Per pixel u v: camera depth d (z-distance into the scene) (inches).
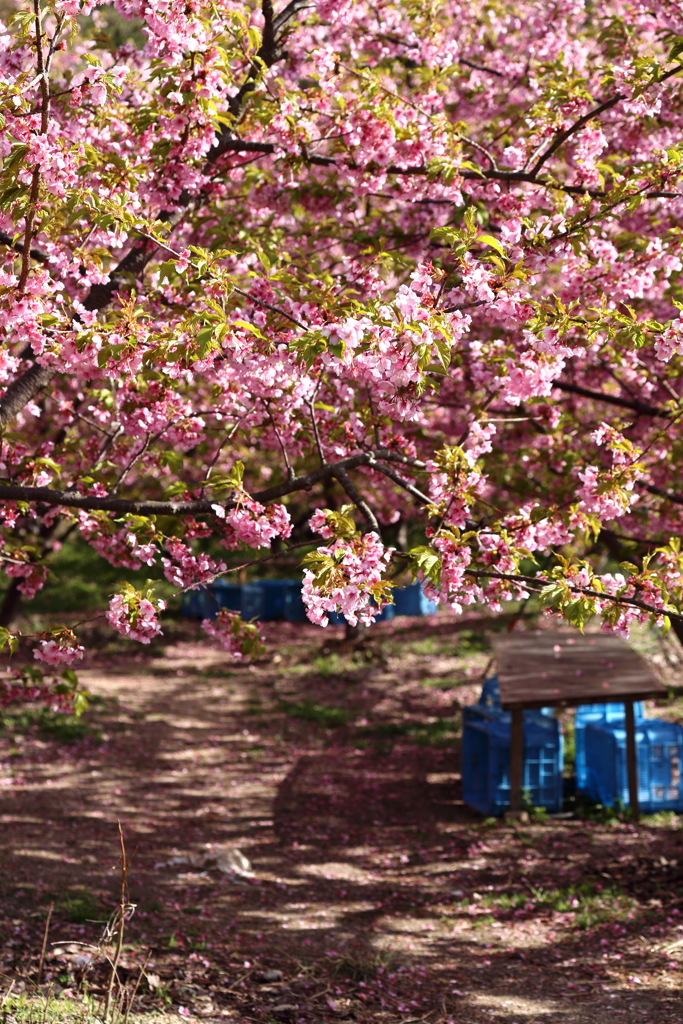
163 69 188.1
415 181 255.3
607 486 193.9
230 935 273.0
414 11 273.6
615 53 300.2
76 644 204.4
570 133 231.8
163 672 693.9
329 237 292.2
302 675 680.4
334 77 245.8
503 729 418.9
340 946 272.5
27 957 233.3
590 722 431.5
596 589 180.5
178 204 241.9
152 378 206.2
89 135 225.6
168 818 399.5
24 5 171.8
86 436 469.4
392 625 821.9
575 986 243.9
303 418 233.6
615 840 365.4
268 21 245.9
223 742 526.3
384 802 428.8
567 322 189.5
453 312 168.9
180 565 205.6
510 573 179.6
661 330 188.5
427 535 183.6
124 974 229.8
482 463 275.1
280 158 248.5
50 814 389.7
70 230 219.5
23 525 617.0
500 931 287.3
